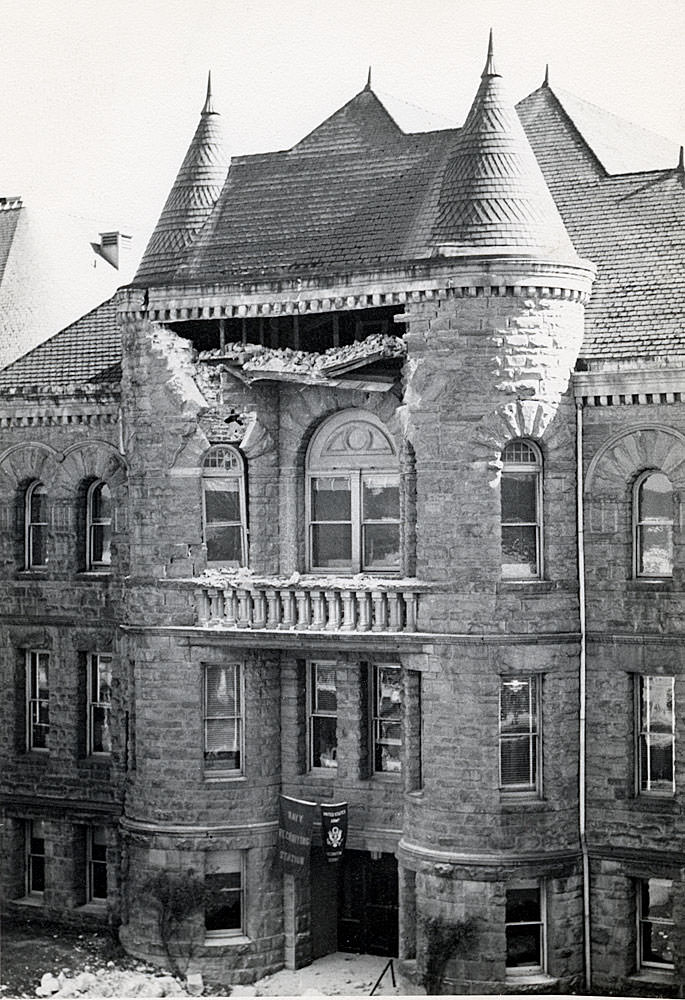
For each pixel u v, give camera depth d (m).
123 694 46.56
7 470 49.12
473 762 40.81
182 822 44.16
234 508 45.16
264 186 45.22
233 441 44.84
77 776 47.97
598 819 41.38
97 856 48.19
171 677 44.41
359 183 44.12
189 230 45.22
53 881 48.12
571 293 41.22
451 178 41.62
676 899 40.47
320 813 43.31
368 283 41.75
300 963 44.62
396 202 43.22
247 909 44.41
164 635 44.44
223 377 44.38
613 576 41.38
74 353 49.22
